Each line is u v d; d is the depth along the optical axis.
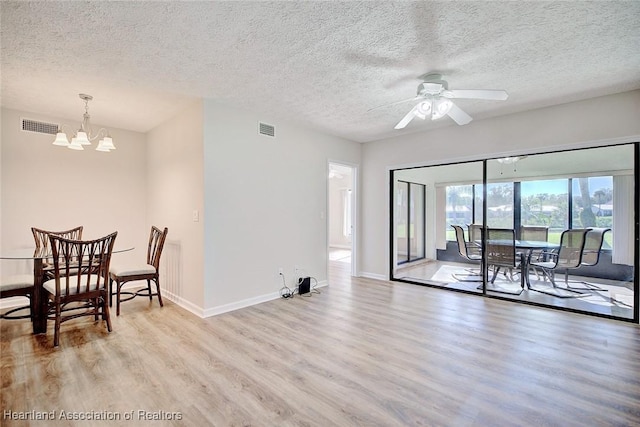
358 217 5.43
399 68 2.64
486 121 4.02
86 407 1.79
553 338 2.74
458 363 2.30
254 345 2.61
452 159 4.34
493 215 4.26
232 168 3.54
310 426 1.64
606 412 1.75
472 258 4.61
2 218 3.51
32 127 3.70
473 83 2.95
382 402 1.84
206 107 3.32
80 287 2.73
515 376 2.12
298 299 3.98
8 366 2.24
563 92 3.15
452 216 4.84
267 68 2.63
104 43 2.22
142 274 3.52
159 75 2.74
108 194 4.26
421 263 5.35
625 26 2.03
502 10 1.87
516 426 1.64
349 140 5.18
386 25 2.03
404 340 2.71
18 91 3.07
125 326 3.02
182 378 2.10
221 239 3.44
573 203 3.71
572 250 3.77
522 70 2.68
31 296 2.85
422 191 5.21
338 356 2.42
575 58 2.46
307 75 2.77
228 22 1.99
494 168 4.22
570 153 3.68
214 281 3.38
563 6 1.82
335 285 4.77
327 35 2.14
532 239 4.02
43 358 2.36
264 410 1.77
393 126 4.36
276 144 4.02
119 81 2.86
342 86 3.01
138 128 4.37
